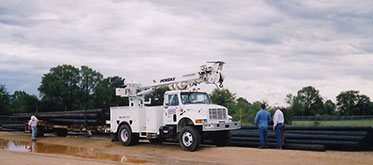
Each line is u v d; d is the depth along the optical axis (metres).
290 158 10.70
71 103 63.69
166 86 15.63
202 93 14.50
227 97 40.34
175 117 13.83
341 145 12.43
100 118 18.77
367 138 12.96
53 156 12.75
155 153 13.17
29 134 24.08
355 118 38.38
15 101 64.50
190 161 11.08
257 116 12.98
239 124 14.15
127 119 15.70
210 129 12.83
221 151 12.45
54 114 21.25
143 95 16.81
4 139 20.59
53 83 60.69
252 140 14.68
